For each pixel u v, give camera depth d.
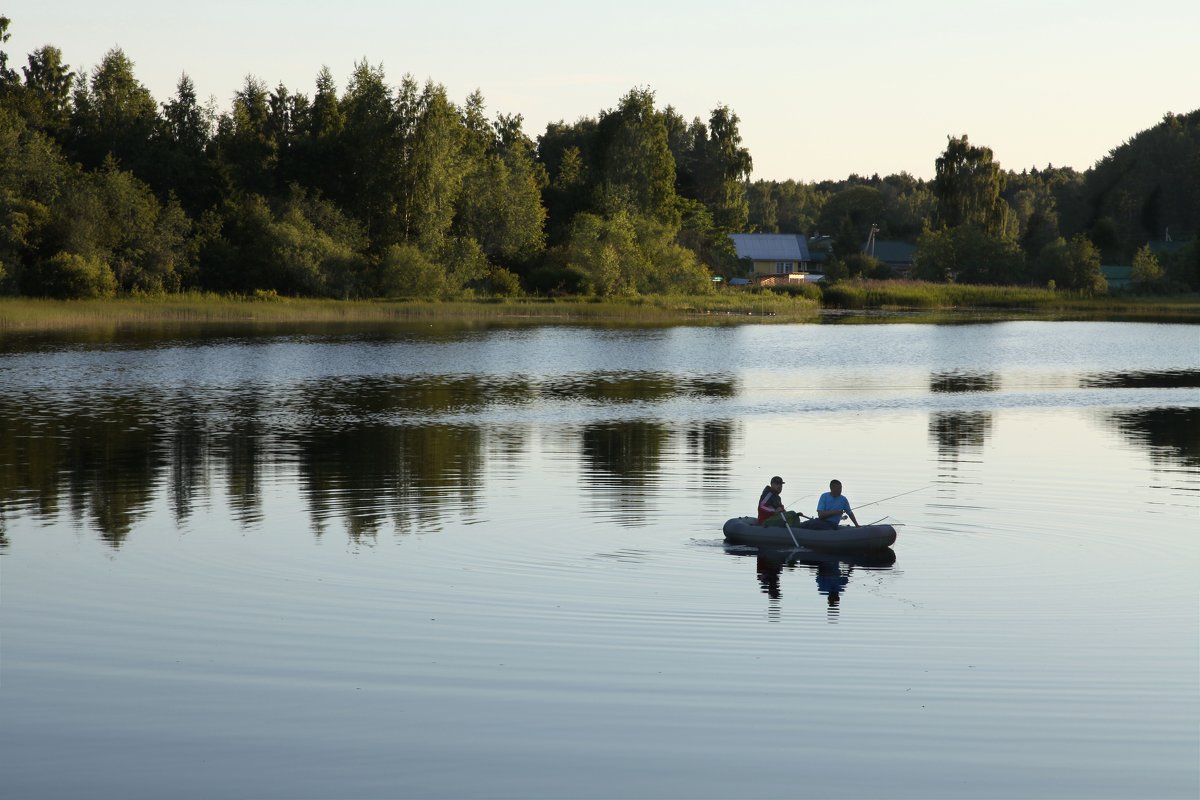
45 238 188.25
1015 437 67.06
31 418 72.19
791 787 21.52
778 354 128.88
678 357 123.56
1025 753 22.92
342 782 21.61
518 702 25.19
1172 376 105.00
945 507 47.22
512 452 60.03
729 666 27.56
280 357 119.00
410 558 37.50
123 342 135.12
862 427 71.06
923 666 27.77
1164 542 41.03
